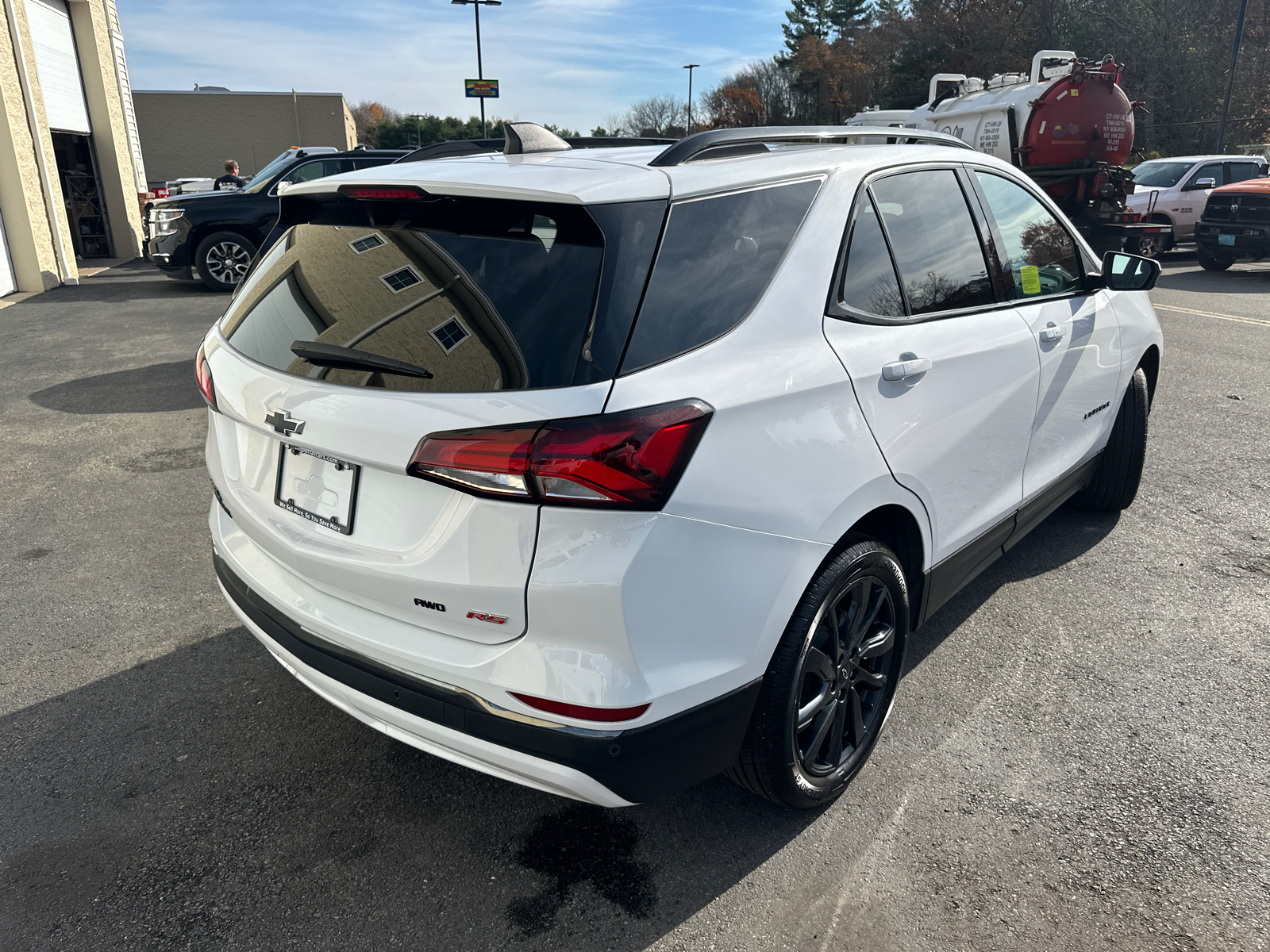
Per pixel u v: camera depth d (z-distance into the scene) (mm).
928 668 3078
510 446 1672
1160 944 1960
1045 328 3158
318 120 46812
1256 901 2074
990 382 2770
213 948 1966
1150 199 15977
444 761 2627
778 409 1959
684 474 1755
